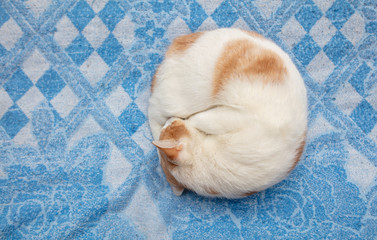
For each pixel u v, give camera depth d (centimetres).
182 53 95
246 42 92
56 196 107
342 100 110
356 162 109
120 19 110
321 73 111
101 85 110
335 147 109
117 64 110
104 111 109
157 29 110
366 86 110
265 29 111
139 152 109
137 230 107
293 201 108
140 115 110
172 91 97
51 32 109
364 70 110
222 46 92
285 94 89
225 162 92
